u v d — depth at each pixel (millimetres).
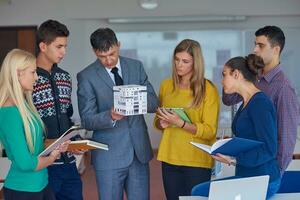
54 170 2992
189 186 3113
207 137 3029
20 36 7586
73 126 2836
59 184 3016
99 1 7637
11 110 2396
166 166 3168
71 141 2689
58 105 2963
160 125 3141
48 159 2500
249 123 2496
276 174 2557
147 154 3100
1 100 2404
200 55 3000
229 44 7887
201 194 2678
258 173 2516
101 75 2938
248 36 7844
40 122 2553
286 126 2691
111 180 3018
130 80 3002
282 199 2590
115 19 7660
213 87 3100
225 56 7898
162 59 7910
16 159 2381
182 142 3092
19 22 7551
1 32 7590
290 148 2688
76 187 3121
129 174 3086
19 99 2404
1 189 3094
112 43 2809
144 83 3070
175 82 3109
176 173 3148
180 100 3105
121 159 3002
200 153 3076
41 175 2574
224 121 7273
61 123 2977
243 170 2584
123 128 3002
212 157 2863
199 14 7715
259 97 2480
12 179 2514
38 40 2867
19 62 2393
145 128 3119
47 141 2756
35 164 2416
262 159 2441
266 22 7836
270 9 7715
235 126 2592
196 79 3020
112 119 2797
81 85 2947
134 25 7820
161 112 2979
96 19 7734
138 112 2703
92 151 3051
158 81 7945
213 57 7910
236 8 7711
